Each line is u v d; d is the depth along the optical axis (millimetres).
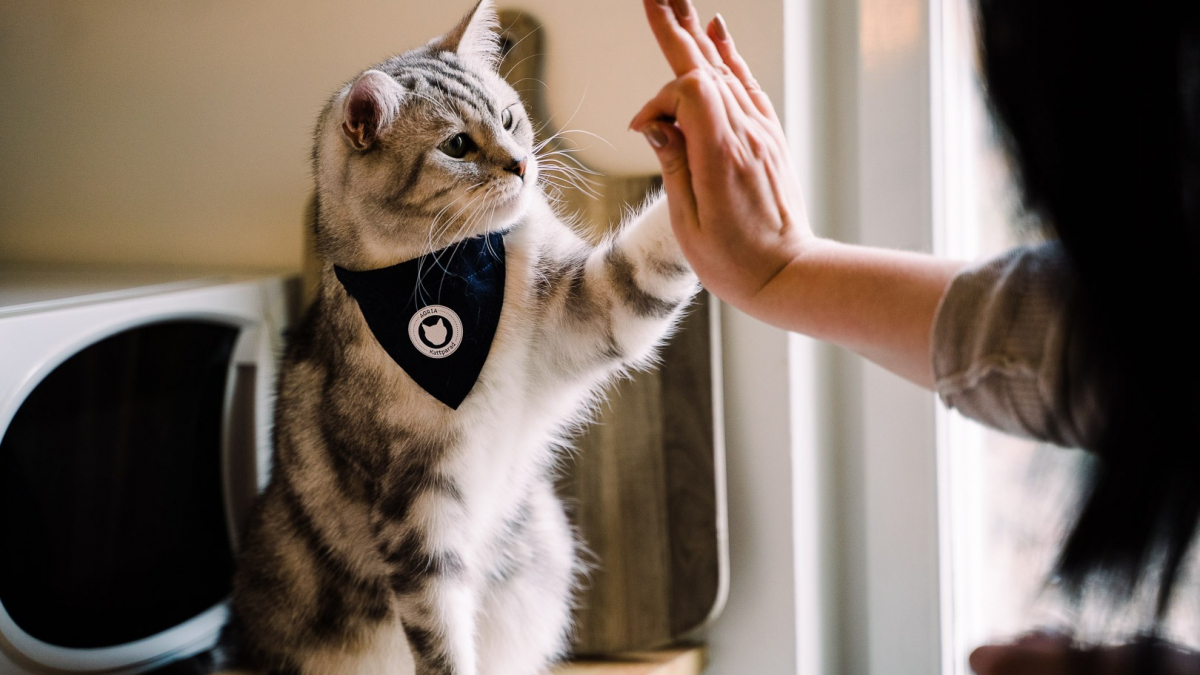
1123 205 380
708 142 569
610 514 981
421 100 791
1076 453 474
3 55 1195
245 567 960
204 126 1121
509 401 826
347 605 890
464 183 787
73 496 843
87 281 996
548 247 844
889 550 1071
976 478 1066
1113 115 378
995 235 1028
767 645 1008
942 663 1058
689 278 767
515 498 881
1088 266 391
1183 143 373
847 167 1057
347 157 812
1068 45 384
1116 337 391
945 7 1012
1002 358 459
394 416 798
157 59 1132
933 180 1017
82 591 858
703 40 643
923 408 1036
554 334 832
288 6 1071
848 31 1035
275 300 1023
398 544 809
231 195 1122
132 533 902
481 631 884
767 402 985
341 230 835
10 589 795
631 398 971
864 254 585
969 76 984
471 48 872
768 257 607
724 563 973
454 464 805
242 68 1098
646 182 946
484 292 794
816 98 1014
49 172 1200
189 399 953
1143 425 390
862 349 580
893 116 1022
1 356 771
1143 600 407
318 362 882
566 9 961
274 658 934
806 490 1013
